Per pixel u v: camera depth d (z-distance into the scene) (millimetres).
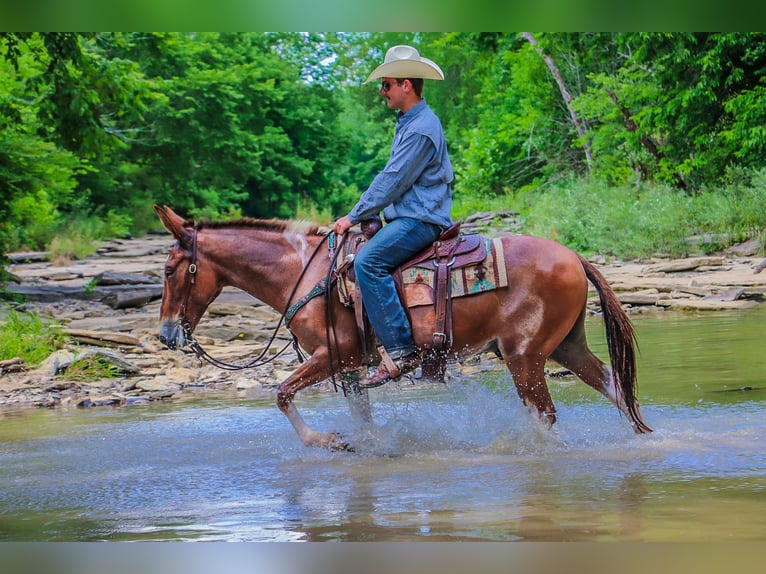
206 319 15562
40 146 19781
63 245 32938
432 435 6824
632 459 6000
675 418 7230
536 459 6133
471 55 48031
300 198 63719
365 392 6852
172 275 7000
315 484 5781
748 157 24719
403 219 6395
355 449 6664
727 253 20484
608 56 30656
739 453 6047
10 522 5230
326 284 6609
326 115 67438
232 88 53406
